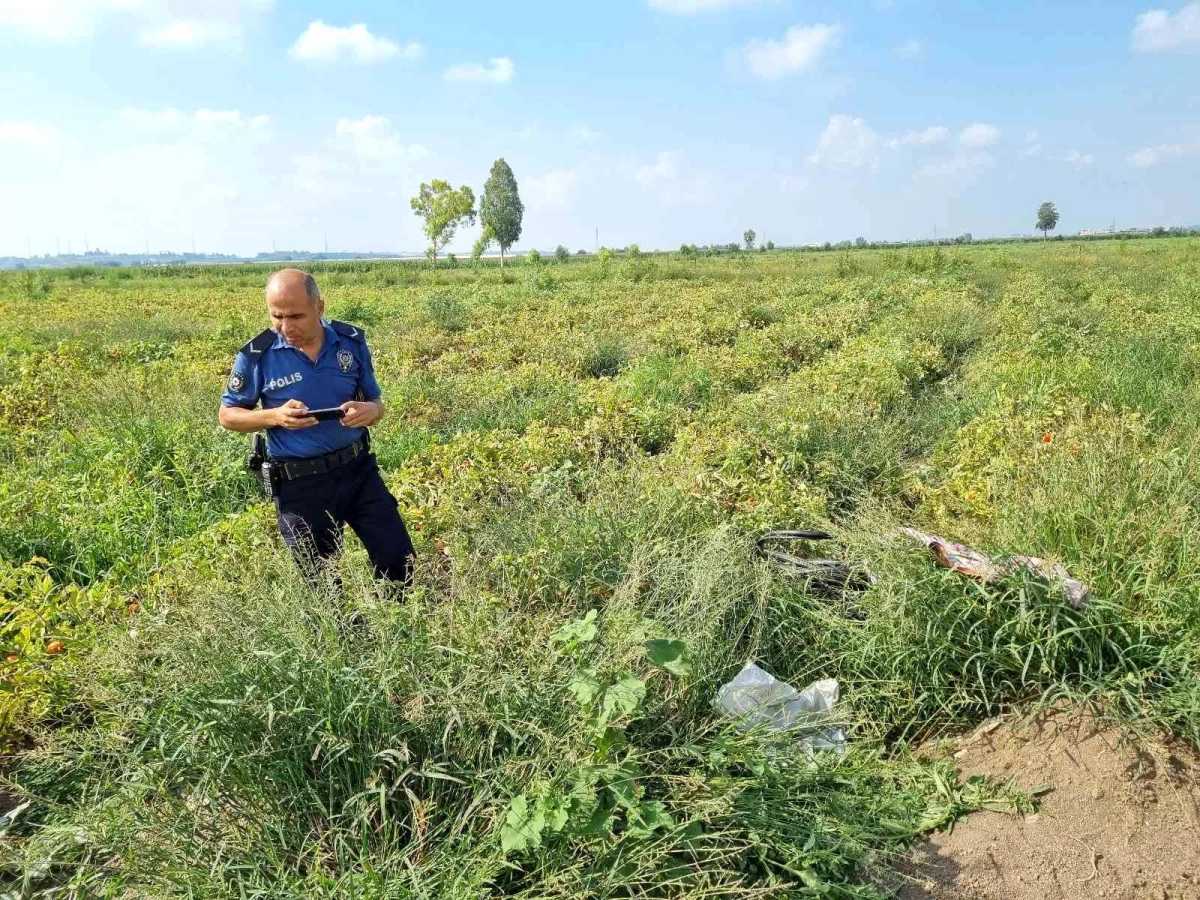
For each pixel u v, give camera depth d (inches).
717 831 99.5
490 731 104.1
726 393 349.4
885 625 137.5
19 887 97.9
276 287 131.4
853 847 102.3
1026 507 157.8
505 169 3024.1
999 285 833.5
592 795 93.0
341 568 130.6
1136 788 110.8
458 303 740.7
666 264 1362.0
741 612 146.4
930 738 129.8
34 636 139.5
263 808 98.1
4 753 123.6
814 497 204.2
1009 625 131.6
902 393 334.0
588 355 470.9
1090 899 98.4
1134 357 327.9
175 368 428.5
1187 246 1722.4
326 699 101.9
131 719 104.9
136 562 180.5
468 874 90.0
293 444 137.6
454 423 327.9
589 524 159.2
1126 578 133.8
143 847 93.0
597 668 105.2
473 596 127.8
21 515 201.2
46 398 339.0
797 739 122.3
